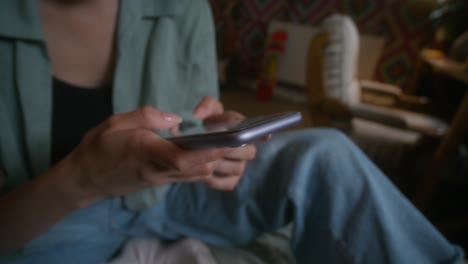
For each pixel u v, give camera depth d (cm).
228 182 42
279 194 44
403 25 230
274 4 288
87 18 47
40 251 43
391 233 38
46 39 46
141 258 48
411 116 131
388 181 43
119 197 50
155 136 26
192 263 46
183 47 58
